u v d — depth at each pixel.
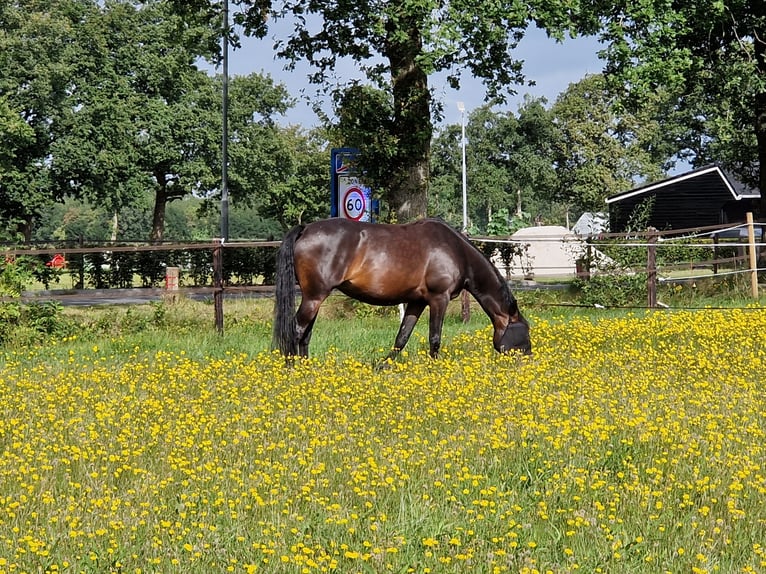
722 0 24.33
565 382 11.12
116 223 97.25
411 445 8.20
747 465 7.54
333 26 24.08
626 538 6.11
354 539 6.05
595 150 82.81
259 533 6.09
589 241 21.28
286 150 67.00
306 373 11.41
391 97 23.08
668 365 12.48
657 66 21.80
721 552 5.96
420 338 15.12
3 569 5.29
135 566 5.61
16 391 10.80
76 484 6.94
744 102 29.19
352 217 21.22
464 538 6.09
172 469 7.34
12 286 16.09
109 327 17.62
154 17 59.03
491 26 20.56
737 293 22.94
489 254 24.36
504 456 7.82
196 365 12.28
